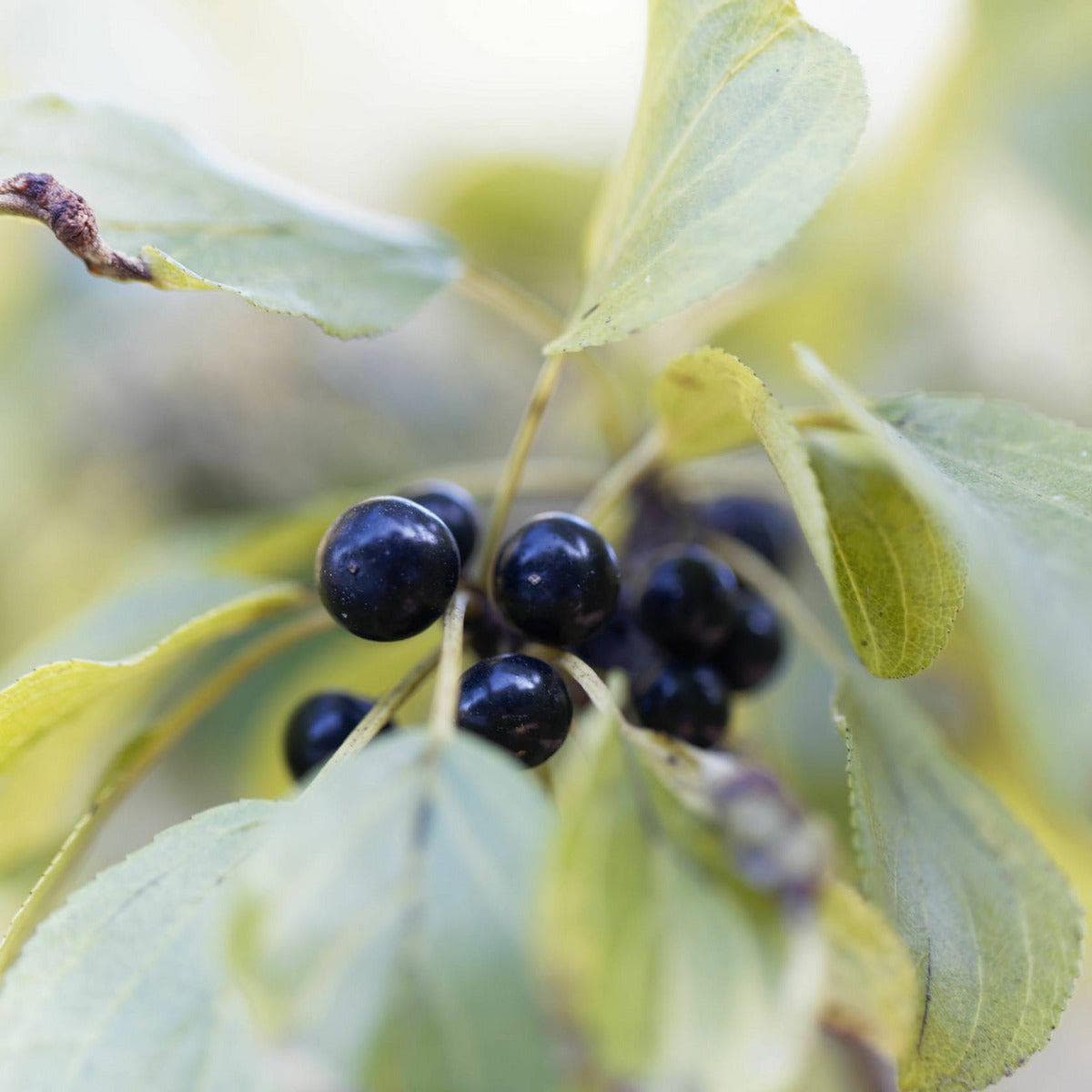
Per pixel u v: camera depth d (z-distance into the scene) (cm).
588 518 23
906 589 20
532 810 18
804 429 21
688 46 21
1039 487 20
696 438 22
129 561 28
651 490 23
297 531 25
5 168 21
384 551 20
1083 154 29
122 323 32
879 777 21
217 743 28
